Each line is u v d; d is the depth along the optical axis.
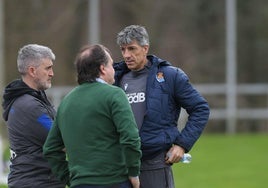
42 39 87.38
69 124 19.09
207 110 21.58
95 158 18.75
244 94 84.88
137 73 21.88
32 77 21.08
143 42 21.47
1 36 76.62
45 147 19.80
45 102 21.34
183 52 87.56
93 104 18.86
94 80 19.19
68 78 85.94
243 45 85.25
